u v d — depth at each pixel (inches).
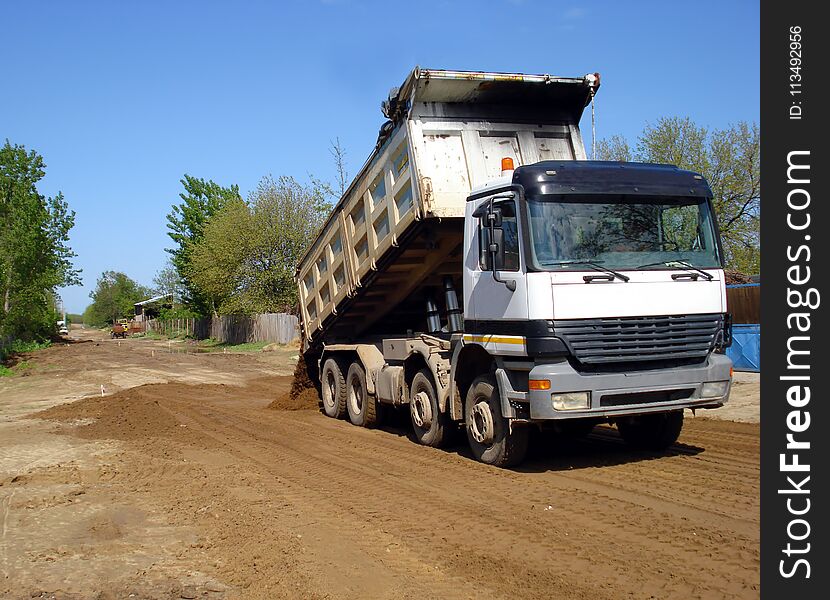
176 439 454.3
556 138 404.8
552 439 403.5
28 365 1384.1
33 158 2185.0
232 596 192.5
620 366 300.8
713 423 432.8
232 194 2586.1
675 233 318.7
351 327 534.3
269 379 936.9
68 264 2337.6
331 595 189.9
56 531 256.7
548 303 291.7
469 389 347.9
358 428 481.1
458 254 409.1
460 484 304.5
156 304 4308.6
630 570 197.5
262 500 290.8
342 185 1412.4
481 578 197.5
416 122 374.6
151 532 253.4
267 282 1886.1
